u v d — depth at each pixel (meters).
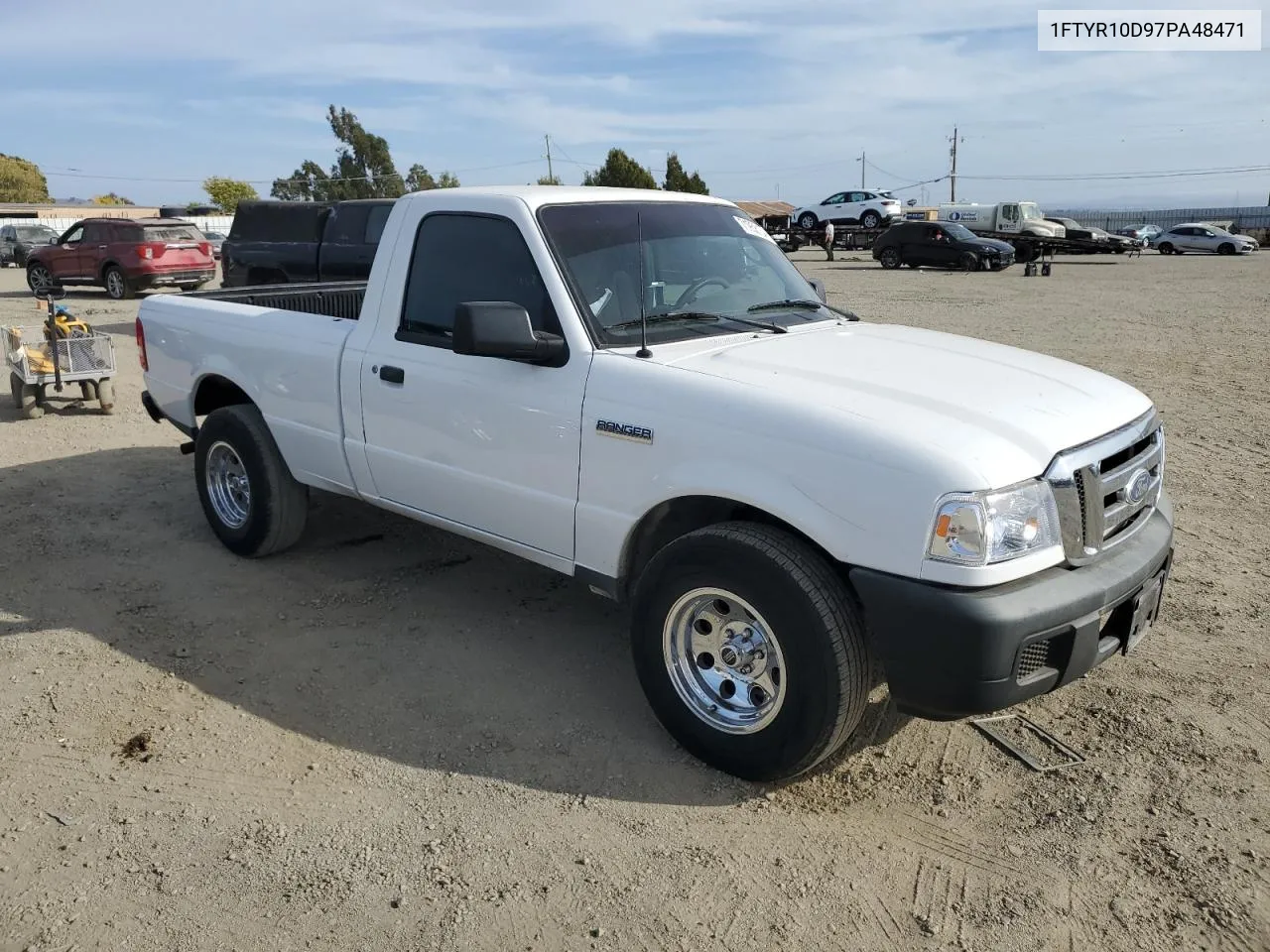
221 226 49.34
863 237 41.38
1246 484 6.93
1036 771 3.52
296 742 3.69
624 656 4.40
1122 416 3.47
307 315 4.96
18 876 2.95
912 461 2.92
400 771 3.52
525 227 3.90
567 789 3.41
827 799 3.36
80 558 5.45
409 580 5.21
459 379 4.05
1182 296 21.14
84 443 8.07
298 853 3.07
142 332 6.02
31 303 18.73
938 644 2.89
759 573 3.16
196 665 4.25
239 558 5.48
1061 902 2.88
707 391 3.35
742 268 4.40
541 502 3.86
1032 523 2.96
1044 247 35.25
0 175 91.88
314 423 4.84
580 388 3.66
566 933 2.74
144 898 2.86
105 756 3.57
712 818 3.26
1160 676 4.19
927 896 2.90
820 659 3.09
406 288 4.37
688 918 2.80
